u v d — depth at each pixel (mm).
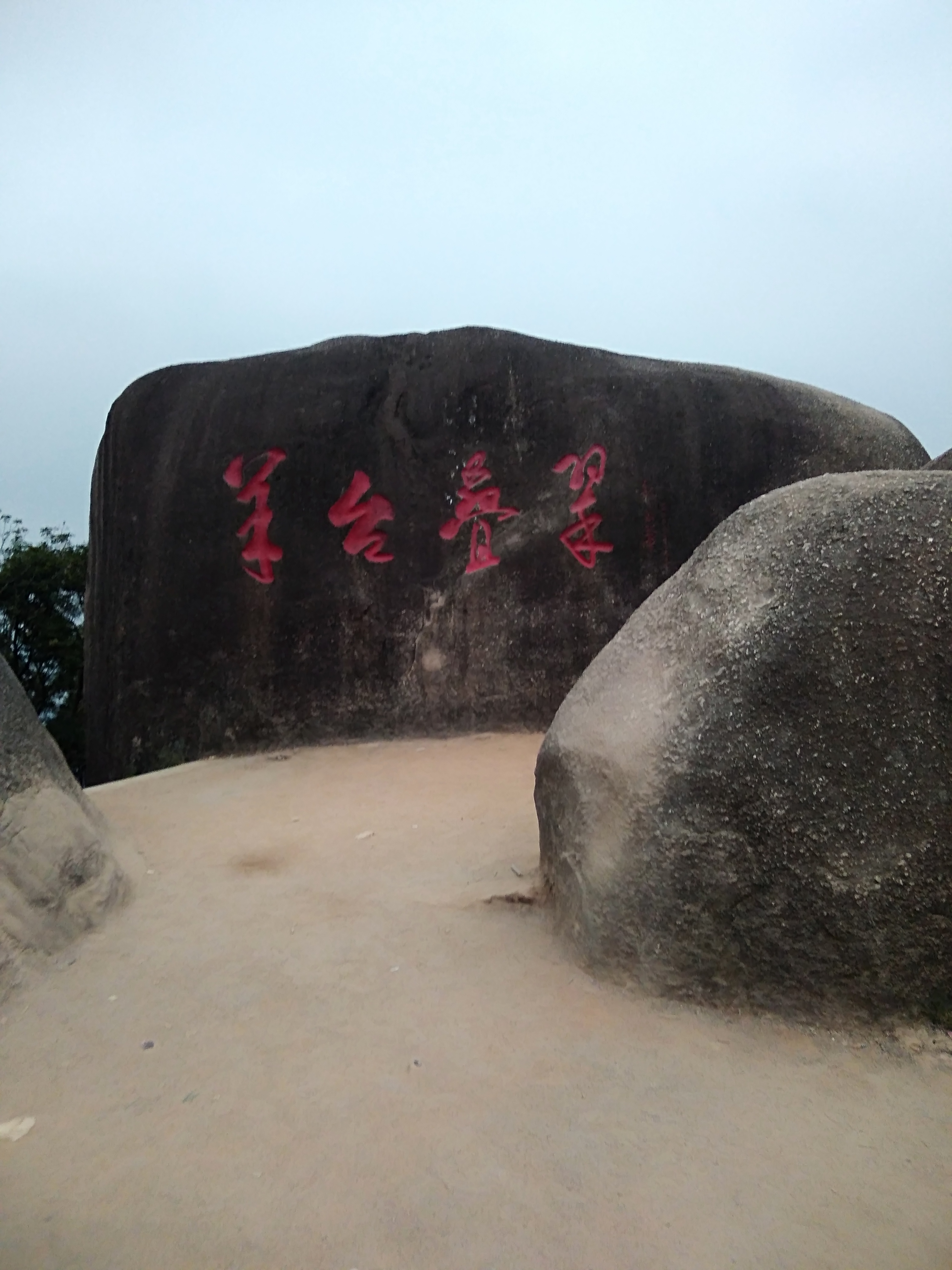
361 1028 2088
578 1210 1471
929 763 1993
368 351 6090
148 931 2699
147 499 6035
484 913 2730
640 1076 1851
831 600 2109
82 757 11164
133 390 6219
